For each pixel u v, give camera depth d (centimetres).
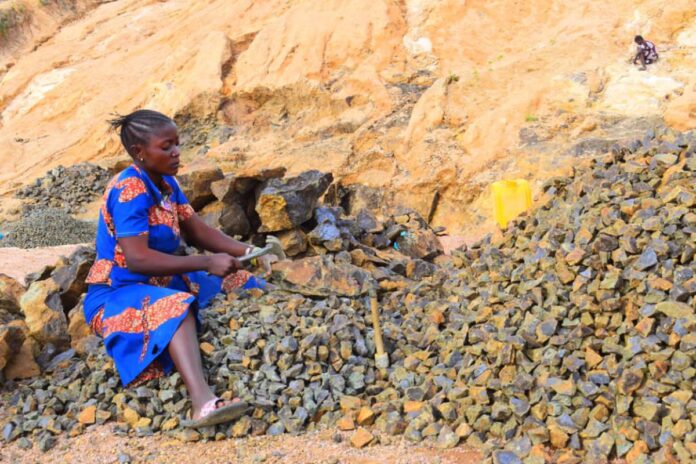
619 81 1753
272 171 692
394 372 431
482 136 1719
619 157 518
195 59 2416
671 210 422
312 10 2339
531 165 1598
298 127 2116
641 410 350
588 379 372
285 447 383
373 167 1795
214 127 2225
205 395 397
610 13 2016
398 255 660
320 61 2181
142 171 434
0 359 454
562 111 1728
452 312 468
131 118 429
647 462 333
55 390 446
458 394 390
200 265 422
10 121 2814
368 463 362
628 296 397
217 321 464
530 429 365
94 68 2819
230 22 2591
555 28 2109
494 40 2177
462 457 363
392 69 2123
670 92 1698
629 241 418
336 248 617
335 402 411
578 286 416
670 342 363
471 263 541
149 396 418
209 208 709
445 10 2222
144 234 421
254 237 704
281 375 427
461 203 1638
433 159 1712
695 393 347
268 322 464
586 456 348
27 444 405
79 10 3438
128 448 391
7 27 3200
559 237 459
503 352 396
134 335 419
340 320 459
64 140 2547
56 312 495
